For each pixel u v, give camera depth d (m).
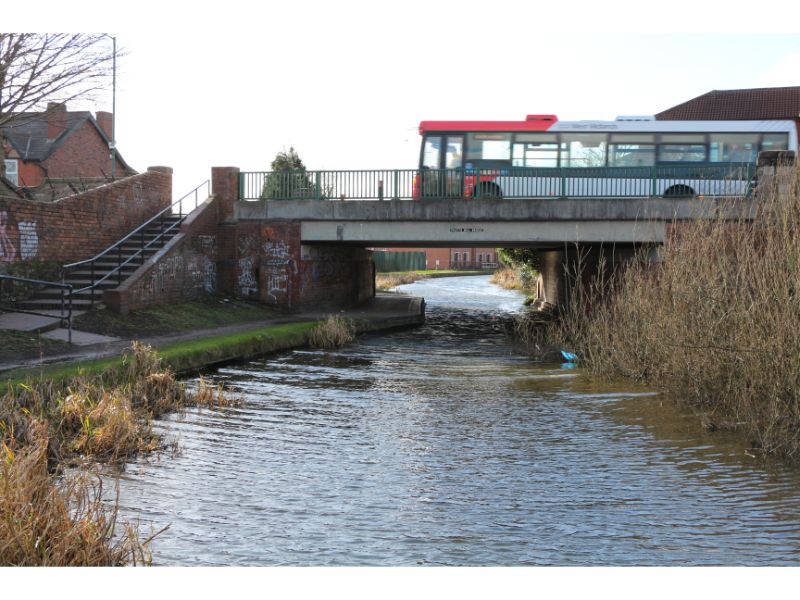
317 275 23.86
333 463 7.68
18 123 18.56
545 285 32.66
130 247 20.38
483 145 23.62
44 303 15.86
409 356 16.06
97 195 19.28
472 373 13.69
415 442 8.59
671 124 23.25
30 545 4.66
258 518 5.99
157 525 5.75
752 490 6.82
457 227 21.41
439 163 23.67
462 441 8.64
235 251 22.73
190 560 5.05
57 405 8.64
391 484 6.99
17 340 12.63
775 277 9.05
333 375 13.34
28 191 22.64
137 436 8.22
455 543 5.50
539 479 7.18
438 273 70.12
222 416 9.80
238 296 22.77
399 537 5.61
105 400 8.75
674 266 11.97
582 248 24.47
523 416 9.98
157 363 11.20
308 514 6.12
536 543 5.52
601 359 13.56
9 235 15.84
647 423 9.55
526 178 22.73
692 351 10.75
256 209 22.58
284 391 11.68
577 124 23.50
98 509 5.64
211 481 6.98
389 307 27.19
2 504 4.83
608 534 5.71
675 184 22.33
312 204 22.20
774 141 23.09
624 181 22.52
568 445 8.46
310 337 17.97
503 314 28.41
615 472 7.41
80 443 7.74
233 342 14.56
